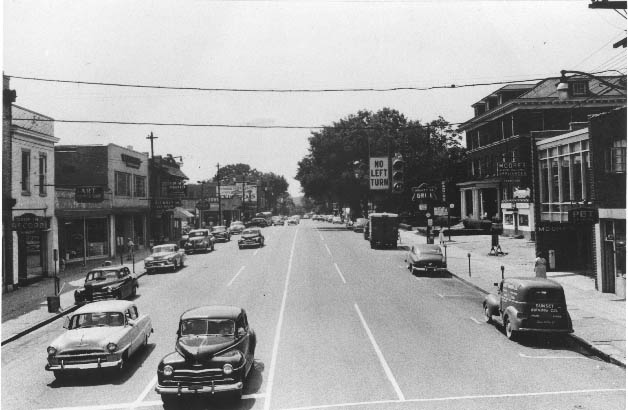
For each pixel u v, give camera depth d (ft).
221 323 41.19
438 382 41.45
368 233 180.45
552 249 98.94
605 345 50.67
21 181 95.45
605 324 58.80
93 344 43.14
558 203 112.68
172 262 112.78
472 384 40.98
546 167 119.85
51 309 72.08
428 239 134.72
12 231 90.33
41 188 102.58
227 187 408.26
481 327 60.18
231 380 37.17
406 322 62.64
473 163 198.80
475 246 145.38
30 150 98.68
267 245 167.73
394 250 147.43
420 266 100.22
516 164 131.23
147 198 166.91
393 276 100.37
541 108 154.30
